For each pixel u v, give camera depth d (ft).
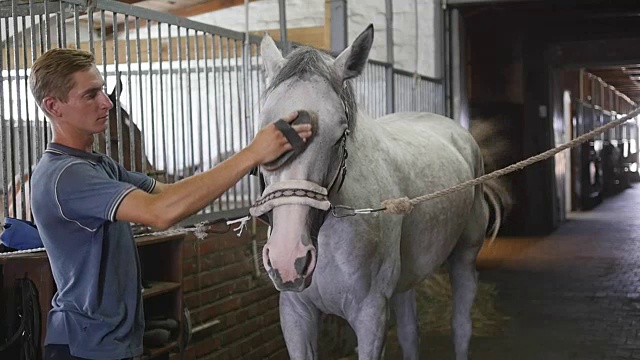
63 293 6.35
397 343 15.49
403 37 23.95
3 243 8.11
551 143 34.99
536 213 34.65
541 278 23.30
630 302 19.71
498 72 32.14
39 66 6.22
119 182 5.97
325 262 7.63
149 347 8.77
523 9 27.07
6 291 7.68
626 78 66.74
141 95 10.46
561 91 39.32
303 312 8.13
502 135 32.30
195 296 11.31
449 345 15.47
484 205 12.33
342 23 20.94
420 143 10.19
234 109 17.47
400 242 8.74
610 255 27.89
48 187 6.02
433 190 9.55
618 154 71.31
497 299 20.22
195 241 11.32
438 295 19.02
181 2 24.70
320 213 6.56
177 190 5.71
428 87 22.67
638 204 53.11
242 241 12.69
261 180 6.84
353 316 8.02
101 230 6.23
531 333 16.66
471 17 28.27
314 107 6.35
